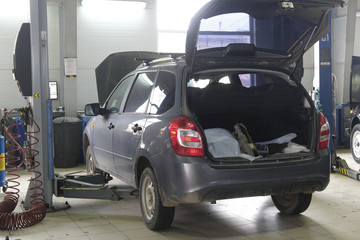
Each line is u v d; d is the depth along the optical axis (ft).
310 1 13.48
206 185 12.51
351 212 16.84
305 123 14.66
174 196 12.93
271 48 15.17
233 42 14.62
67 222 15.99
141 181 15.01
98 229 15.03
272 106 15.39
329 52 26.63
